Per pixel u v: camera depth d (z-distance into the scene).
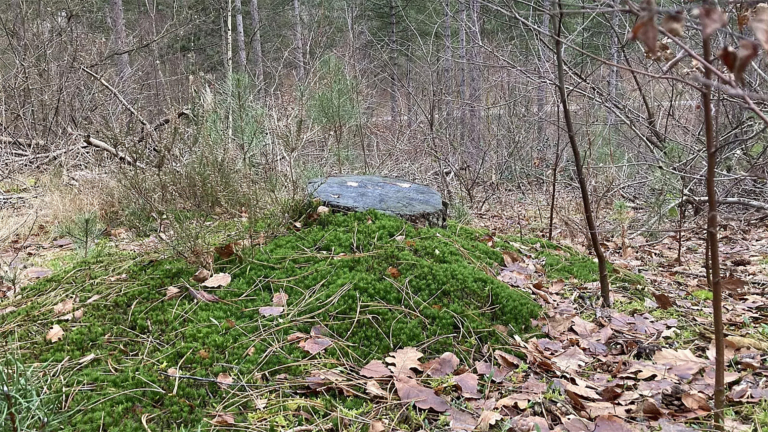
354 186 4.17
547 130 9.09
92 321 2.67
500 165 8.29
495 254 3.82
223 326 2.63
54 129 7.96
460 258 3.37
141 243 3.67
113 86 9.23
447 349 2.62
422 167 8.16
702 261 5.00
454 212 5.98
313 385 2.31
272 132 5.20
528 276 3.64
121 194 4.05
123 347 2.49
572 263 4.10
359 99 8.23
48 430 1.74
